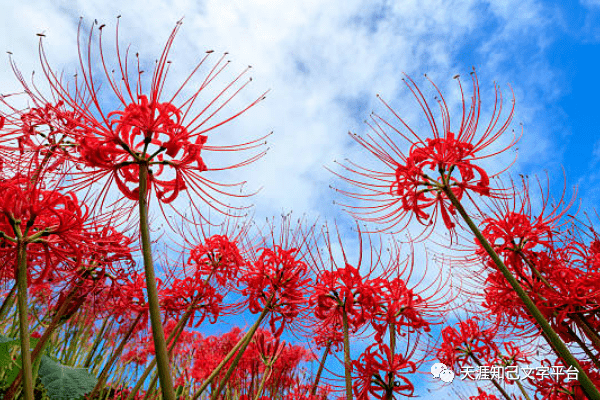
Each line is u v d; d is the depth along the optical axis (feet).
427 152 1.21
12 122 1.09
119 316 1.48
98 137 0.86
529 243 1.42
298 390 1.78
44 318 1.33
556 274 1.36
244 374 1.79
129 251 1.19
